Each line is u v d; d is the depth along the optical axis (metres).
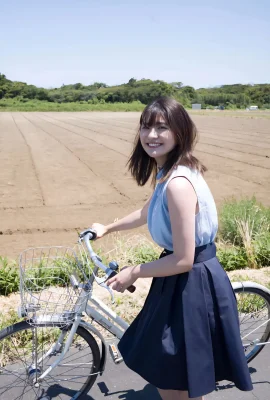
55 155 16.22
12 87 102.94
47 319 2.46
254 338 3.24
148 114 2.13
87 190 10.29
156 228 2.21
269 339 3.32
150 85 103.75
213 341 2.24
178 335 2.18
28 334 3.11
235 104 108.31
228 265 5.00
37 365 2.63
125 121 40.47
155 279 2.34
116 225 2.69
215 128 30.47
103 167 13.45
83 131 27.84
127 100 100.56
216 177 11.91
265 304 3.18
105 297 4.02
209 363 2.20
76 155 16.22
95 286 4.26
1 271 4.36
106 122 38.72
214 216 2.21
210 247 2.26
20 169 13.09
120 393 2.88
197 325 2.18
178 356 2.18
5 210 8.54
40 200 9.33
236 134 25.38
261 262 5.20
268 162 14.53
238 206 6.64
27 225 7.62
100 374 2.82
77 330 2.63
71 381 2.82
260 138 22.92
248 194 9.95
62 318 2.48
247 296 3.35
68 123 36.97
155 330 2.24
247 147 18.69
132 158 2.49
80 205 8.97
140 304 3.96
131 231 7.16
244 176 12.07
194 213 2.07
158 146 2.15
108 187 10.60
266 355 3.29
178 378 2.21
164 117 2.10
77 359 2.91
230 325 2.23
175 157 2.14
